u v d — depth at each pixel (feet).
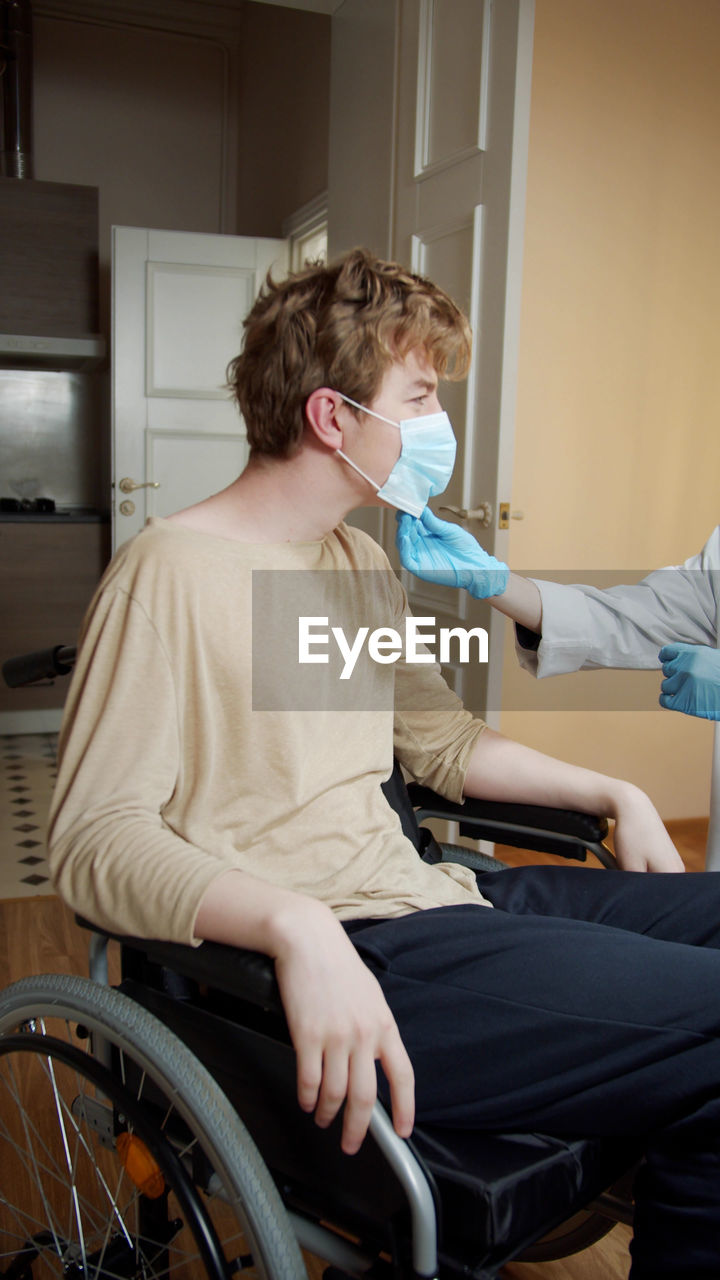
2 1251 4.09
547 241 9.75
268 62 15.75
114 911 2.48
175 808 2.83
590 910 3.41
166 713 2.69
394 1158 2.24
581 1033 2.56
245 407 2.95
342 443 2.92
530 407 9.95
